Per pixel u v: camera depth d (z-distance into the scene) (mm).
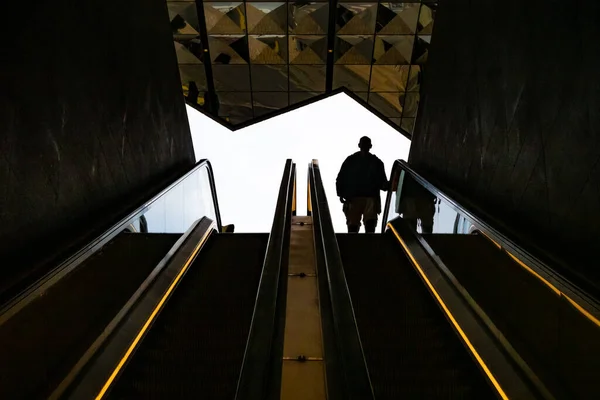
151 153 5145
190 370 2805
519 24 3535
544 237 3158
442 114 5203
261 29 10172
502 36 3803
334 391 2328
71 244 3205
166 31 5688
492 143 3979
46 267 2799
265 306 2928
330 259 3744
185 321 3457
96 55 3908
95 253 3217
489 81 4047
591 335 2184
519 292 2900
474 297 3469
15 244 2801
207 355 2975
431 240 4656
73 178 3492
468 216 3600
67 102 3441
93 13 3861
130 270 3746
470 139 4438
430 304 3660
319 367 2750
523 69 3486
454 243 4008
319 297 3326
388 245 5000
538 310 2674
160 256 4500
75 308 2861
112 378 2559
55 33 3309
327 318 3006
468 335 2869
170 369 2816
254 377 2256
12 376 2285
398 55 10703
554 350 2477
